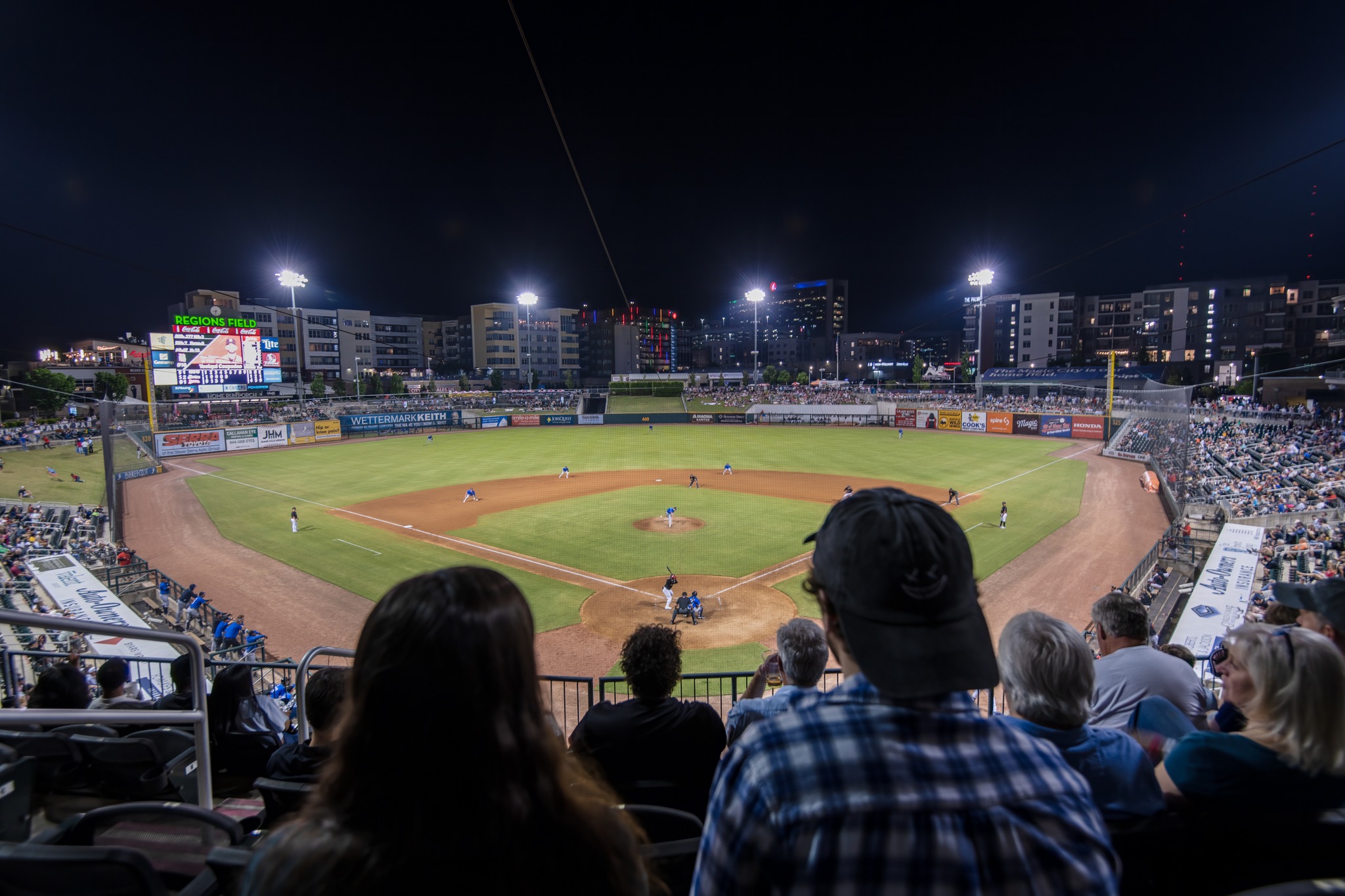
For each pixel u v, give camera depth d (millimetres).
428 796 1435
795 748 1513
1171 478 41312
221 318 72438
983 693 12477
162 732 6109
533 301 128625
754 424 92812
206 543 31844
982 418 78500
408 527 34469
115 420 49156
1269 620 5031
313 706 4418
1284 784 2795
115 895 2322
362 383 112812
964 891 1339
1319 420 49312
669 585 22625
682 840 3012
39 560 23828
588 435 80625
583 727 4945
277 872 1438
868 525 1648
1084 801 1564
